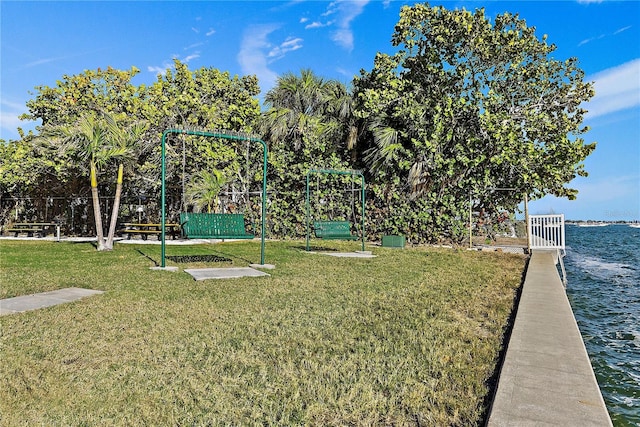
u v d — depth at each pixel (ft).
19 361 10.05
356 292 18.61
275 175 49.75
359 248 39.73
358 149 49.98
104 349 10.95
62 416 7.64
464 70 44.68
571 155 41.47
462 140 43.55
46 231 57.82
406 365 10.12
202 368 9.80
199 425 7.37
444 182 43.50
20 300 16.30
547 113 46.06
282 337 12.03
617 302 25.41
